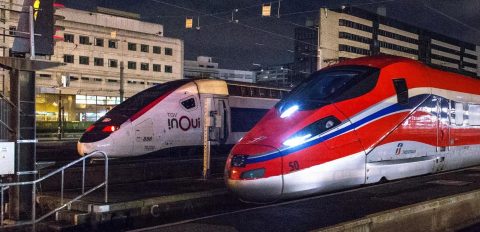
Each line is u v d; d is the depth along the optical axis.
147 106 18.88
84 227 9.52
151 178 15.22
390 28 104.75
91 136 18.05
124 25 77.12
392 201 10.07
